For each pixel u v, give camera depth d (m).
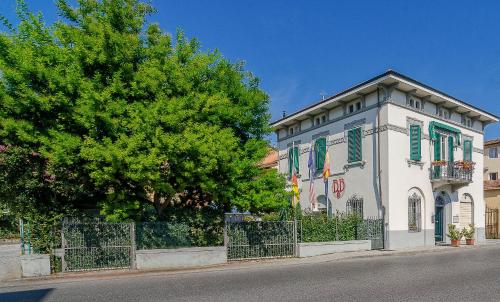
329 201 22.47
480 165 24.67
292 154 25.70
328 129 22.92
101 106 10.35
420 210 20.05
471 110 22.84
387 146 18.73
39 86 10.70
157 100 11.23
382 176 18.91
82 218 12.04
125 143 10.18
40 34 11.01
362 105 20.45
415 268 11.95
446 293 8.13
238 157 13.20
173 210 14.02
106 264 11.41
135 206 11.62
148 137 10.56
